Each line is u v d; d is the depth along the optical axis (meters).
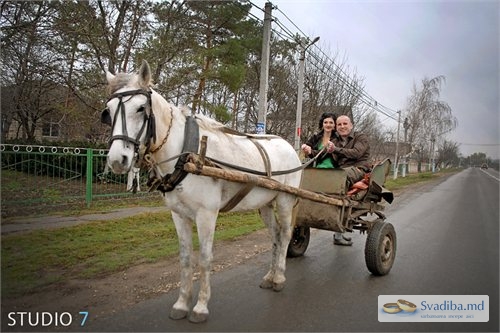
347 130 5.81
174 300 4.05
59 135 18.78
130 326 3.45
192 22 15.25
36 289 4.18
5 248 5.41
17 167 9.56
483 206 12.58
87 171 8.80
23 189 8.68
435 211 11.39
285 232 4.66
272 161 4.44
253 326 3.56
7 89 13.32
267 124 19.22
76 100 14.47
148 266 5.10
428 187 20.41
